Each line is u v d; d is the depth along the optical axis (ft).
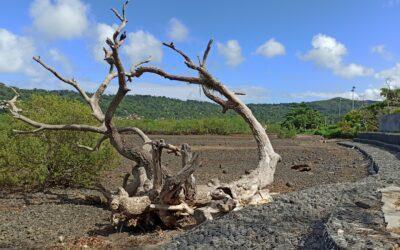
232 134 163.32
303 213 29.01
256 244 23.08
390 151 86.89
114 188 44.88
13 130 39.09
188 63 36.40
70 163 44.19
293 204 31.60
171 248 23.58
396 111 158.51
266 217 28.25
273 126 182.91
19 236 28.48
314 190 36.68
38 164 43.29
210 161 71.77
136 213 30.12
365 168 65.41
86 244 26.68
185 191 31.01
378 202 30.17
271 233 24.64
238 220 27.94
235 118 183.93
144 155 36.06
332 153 90.53
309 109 262.88
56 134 43.88
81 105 46.01
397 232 21.81
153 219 31.22
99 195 40.96
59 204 37.55
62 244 26.84
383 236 20.98
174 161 69.26
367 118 173.47
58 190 43.93
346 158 80.23
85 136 44.50
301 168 62.75
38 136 43.52
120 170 57.88
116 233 29.86
